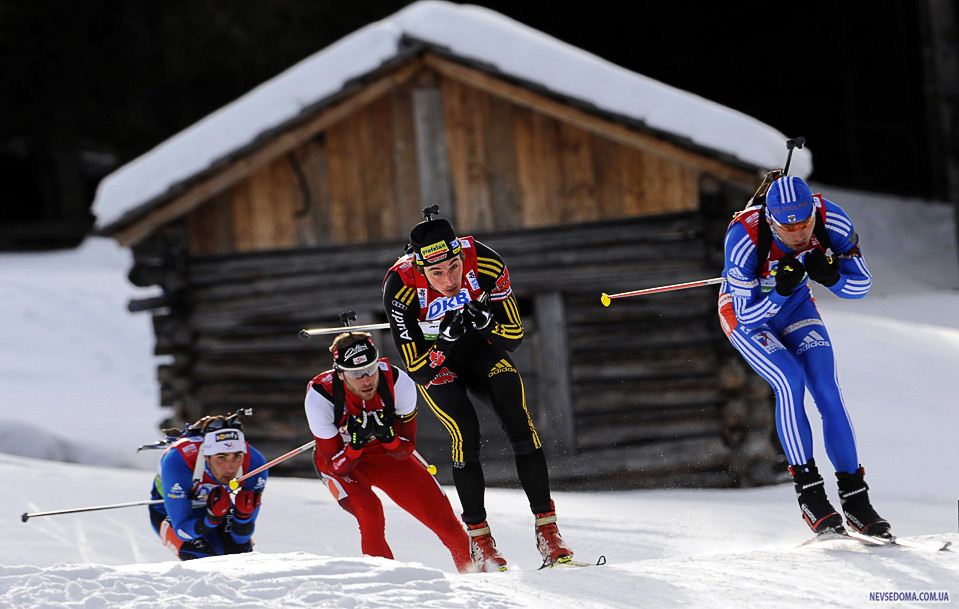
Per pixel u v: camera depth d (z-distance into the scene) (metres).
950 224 91.62
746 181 41.31
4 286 85.06
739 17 104.44
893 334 52.22
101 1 89.31
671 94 41.28
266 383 46.66
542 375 43.94
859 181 105.25
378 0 91.38
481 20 43.03
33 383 67.62
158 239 46.72
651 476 42.50
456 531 20.89
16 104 93.69
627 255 43.38
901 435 39.38
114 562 23.88
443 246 17.94
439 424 44.50
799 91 106.56
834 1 103.69
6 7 86.38
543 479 18.61
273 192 46.16
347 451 20.53
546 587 14.95
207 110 93.38
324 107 43.72
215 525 21.67
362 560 15.87
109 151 107.62
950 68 73.50
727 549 24.56
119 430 56.91
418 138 44.66
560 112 42.28
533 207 44.06
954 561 15.51
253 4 88.62
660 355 43.25
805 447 17.84
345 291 45.66
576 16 104.69
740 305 18.03
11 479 32.66
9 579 14.72
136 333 81.25
